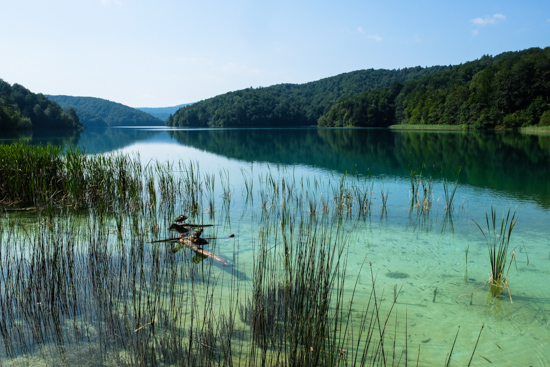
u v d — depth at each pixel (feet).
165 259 18.63
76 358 10.92
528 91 199.41
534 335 12.77
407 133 175.42
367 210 30.37
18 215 27.68
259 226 25.88
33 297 14.43
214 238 21.74
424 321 13.58
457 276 17.65
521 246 21.79
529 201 33.37
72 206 30.37
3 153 34.24
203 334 11.98
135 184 35.12
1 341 11.78
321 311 11.69
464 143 104.42
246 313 13.39
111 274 16.52
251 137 156.15
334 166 58.03
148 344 11.62
